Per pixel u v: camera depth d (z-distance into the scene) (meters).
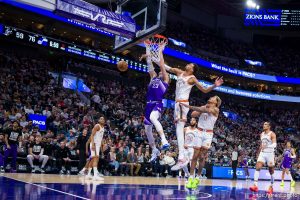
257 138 30.75
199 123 8.63
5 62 22.08
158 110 6.57
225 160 21.25
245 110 36.56
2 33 21.36
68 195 6.08
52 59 26.28
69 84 23.94
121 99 24.89
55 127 16.05
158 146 17.62
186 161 7.04
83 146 13.23
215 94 36.44
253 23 37.31
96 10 8.86
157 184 10.54
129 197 6.34
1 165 12.20
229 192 9.13
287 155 15.03
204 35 37.56
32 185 7.60
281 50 41.00
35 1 8.09
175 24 35.75
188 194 7.61
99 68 28.61
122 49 10.01
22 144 13.06
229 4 37.78
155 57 6.95
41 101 18.33
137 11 9.12
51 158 13.45
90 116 18.81
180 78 7.06
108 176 14.17
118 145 16.14
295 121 36.72
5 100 17.11
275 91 37.56
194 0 37.34
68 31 26.91
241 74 35.78
